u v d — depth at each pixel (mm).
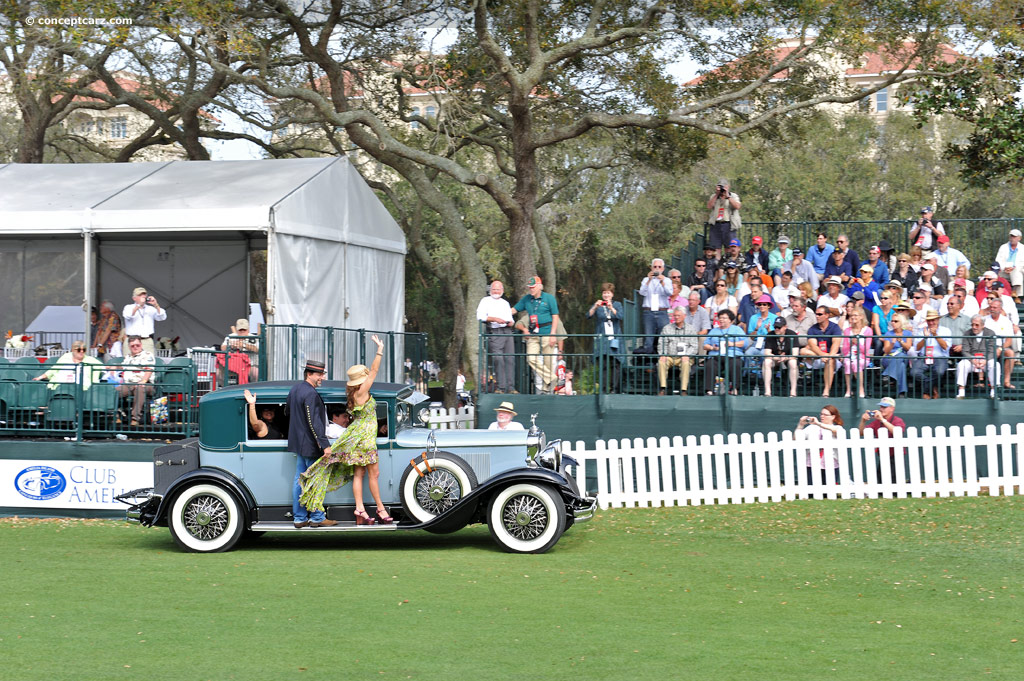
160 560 42375
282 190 67062
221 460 45406
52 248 77438
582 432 66188
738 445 58906
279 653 27172
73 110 113938
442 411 78688
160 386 58250
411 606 32844
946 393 63312
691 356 65375
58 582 36875
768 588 36281
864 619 31453
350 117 81625
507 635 29125
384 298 84250
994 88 81375
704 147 101000
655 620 31062
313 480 44156
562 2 91312
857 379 63094
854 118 192625
